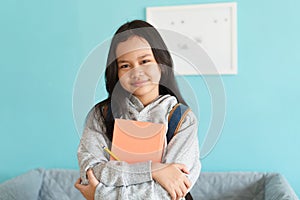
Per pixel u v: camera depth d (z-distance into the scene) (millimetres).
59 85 2186
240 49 2023
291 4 1977
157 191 718
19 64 2209
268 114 2025
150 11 2062
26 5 2188
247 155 2055
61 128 2203
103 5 2123
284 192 1583
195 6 2020
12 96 2227
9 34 2207
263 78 2018
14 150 2248
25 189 1899
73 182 2062
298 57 1985
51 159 2223
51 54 2182
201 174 2006
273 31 1996
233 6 1993
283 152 2025
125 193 719
